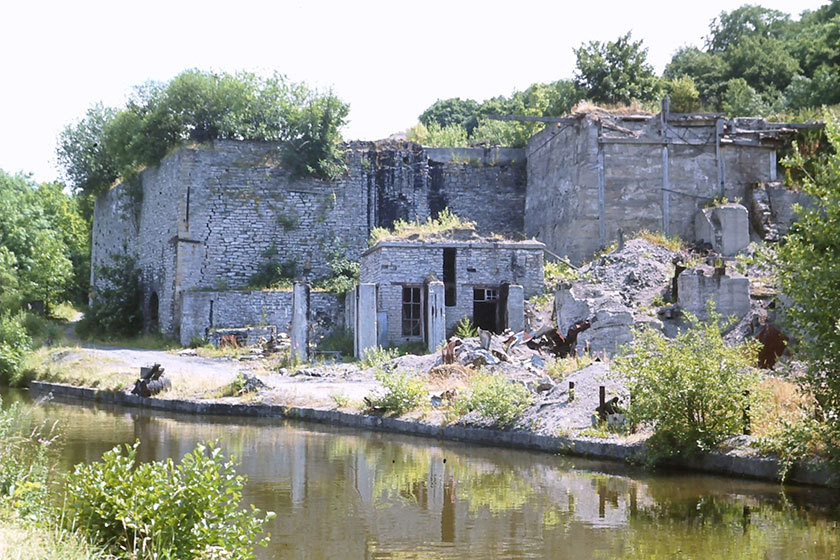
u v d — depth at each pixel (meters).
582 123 36.75
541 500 11.84
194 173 41.66
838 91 41.88
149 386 24.38
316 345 33.09
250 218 42.25
